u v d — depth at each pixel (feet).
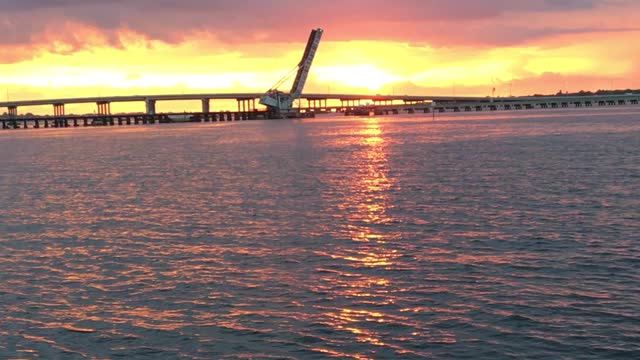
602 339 66.44
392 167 238.07
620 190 154.71
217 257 102.47
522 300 77.71
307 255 102.17
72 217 146.51
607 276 85.35
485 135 440.86
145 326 74.13
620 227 113.29
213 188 190.08
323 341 68.74
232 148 388.98
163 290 86.22
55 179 238.07
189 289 86.28
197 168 260.83
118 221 138.51
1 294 86.22
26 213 154.81
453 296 80.23
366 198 159.43
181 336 71.15
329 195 166.71
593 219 121.19
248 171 239.91
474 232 114.52
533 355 63.82
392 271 91.81
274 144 419.95
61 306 81.20
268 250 106.11
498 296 79.51
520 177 188.96
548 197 148.87
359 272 91.86
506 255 97.91
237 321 74.59
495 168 217.56
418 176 203.92
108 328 73.97
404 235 114.52
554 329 69.21
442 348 66.23
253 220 133.59
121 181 221.87
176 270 95.50
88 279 92.43
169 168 265.95
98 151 410.11
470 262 94.79
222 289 85.76
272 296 82.43
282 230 122.21
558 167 211.82
